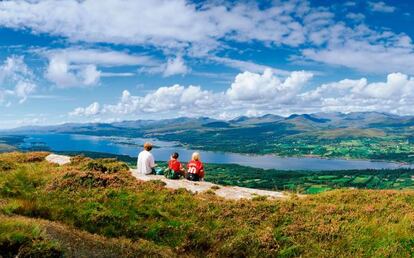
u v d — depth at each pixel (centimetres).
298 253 1745
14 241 1385
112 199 2150
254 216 2028
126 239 1784
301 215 2055
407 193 2458
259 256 1738
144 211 2012
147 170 3016
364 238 1820
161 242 1812
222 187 2731
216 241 1825
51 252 1402
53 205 2033
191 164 2938
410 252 1706
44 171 2675
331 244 1805
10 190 2191
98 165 2723
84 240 1681
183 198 2227
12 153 3688
